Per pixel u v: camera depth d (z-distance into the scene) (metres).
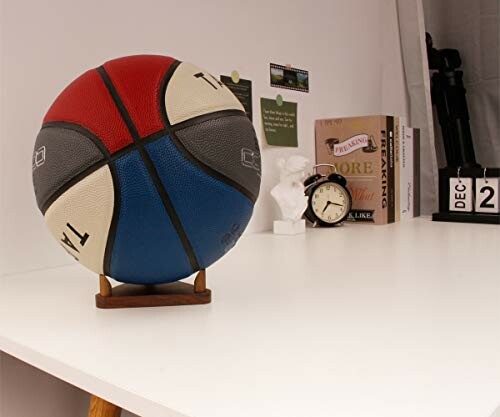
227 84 1.17
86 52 0.90
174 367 0.44
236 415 0.35
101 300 0.62
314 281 0.74
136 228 0.55
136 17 0.98
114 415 0.58
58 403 0.81
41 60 0.84
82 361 0.46
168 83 0.58
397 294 0.66
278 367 0.43
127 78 0.57
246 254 0.96
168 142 0.54
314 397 0.38
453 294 0.66
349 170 1.38
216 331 0.53
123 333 0.53
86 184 0.55
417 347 0.47
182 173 0.55
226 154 0.57
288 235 1.19
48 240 0.87
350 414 0.35
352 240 1.11
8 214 0.82
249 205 0.62
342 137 1.38
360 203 1.37
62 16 0.87
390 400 0.37
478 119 1.75
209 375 0.42
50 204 0.58
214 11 1.13
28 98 0.83
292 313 0.59
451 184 1.43
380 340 0.49
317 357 0.45
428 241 1.08
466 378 0.40
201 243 0.58
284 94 1.32
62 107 0.59
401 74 1.67
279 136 1.30
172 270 0.60
